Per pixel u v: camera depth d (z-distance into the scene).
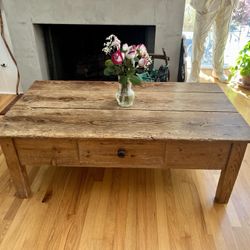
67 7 2.29
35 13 2.32
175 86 1.70
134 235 1.25
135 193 1.49
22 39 2.43
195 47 2.66
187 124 1.26
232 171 1.29
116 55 1.24
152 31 2.55
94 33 2.73
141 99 1.51
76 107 1.41
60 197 1.46
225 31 2.66
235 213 1.37
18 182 1.38
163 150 1.24
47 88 1.64
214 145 1.21
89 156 1.27
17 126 1.23
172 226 1.30
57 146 1.25
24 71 2.59
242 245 1.21
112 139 1.17
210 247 1.20
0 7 2.30
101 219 1.33
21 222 1.31
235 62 2.84
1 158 1.76
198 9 2.44
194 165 1.29
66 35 2.74
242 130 1.22
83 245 1.20
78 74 3.01
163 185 1.55
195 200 1.45
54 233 1.26
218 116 1.34
